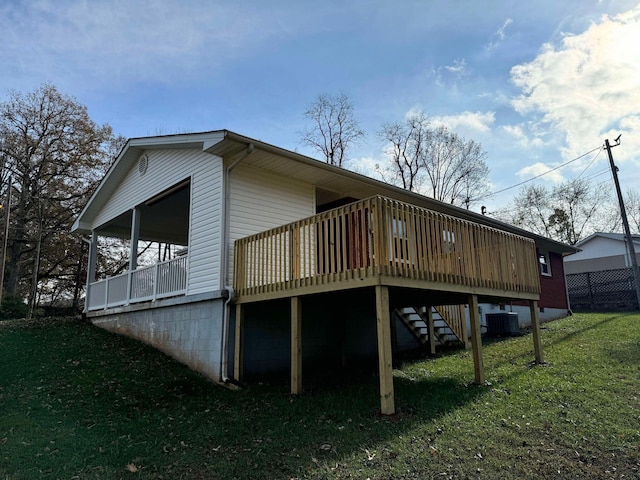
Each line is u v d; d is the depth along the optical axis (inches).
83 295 1046.4
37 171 957.2
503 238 338.6
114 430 206.4
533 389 253.8
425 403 230.2
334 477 149.2
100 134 1023.6
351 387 280.7
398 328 450.6
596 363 310.2
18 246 935.7
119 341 407.8
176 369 330.6
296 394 263.4
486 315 527.8
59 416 225.8
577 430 189.8
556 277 705.6
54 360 333.7
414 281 241.4
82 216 553.0
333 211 255.3
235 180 343.6
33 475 157.8
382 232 225.3
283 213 371.6
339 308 397.1
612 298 765.9
